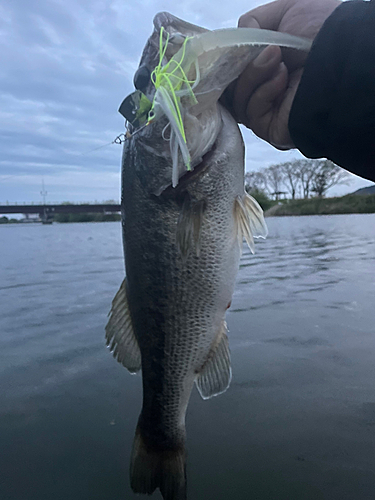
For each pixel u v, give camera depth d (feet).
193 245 1.19
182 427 1.36
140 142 1.17
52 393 1.96
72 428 1.68
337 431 1.55
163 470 1.35
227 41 0.83
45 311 3.29
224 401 1.82
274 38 0.83
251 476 1.37
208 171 1.14
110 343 1.43
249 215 1.25
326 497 1.26
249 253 6.71
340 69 0.81
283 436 1.55
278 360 2.16
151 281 1.25
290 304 3.19
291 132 0.91
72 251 8.21
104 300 3.62
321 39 0.82
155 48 1.08
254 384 1.93
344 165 0.88
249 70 0.93
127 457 1.51
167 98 0.85
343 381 1.90
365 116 0.80
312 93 0.84
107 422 1.73
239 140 1.16
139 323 1.32
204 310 1.26
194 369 1.31
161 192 1.17
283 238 9.24
